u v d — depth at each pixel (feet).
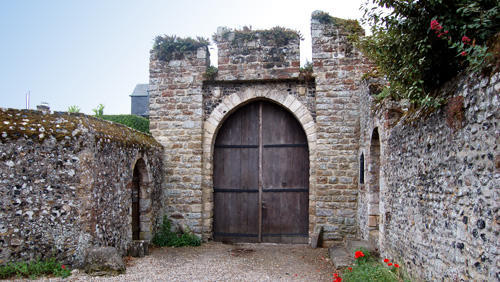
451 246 10.27
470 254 9.19
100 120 18.97
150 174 23.35
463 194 9.59
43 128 15.84
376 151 20.49
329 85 24.54
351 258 18.92
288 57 25.09
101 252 15.98
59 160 15.80
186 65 26.05
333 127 24.40
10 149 15.37
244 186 26.86
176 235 25.11
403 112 16.74
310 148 24.98
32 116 16.16
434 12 10.73
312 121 25.09
